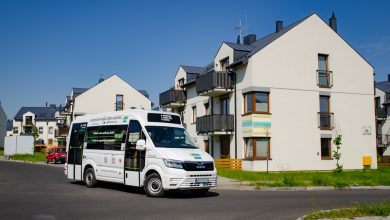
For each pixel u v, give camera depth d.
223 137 28.47
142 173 12.61
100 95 52.22
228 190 15.43
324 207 10.72
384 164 34.38
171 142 12.93
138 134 13.08
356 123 27.94
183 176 11.75
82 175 15.46
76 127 16.38
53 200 11.47
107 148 14.36
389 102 42.12
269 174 21.59
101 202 11.12
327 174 22.06
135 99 53.84
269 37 30.09
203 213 9.42
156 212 9.48
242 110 26.00
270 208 10.40
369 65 28.84
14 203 10.80
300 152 25.80
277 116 25.39
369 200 12.40
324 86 27.06
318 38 27.25
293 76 26.12
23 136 49.47
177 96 34.78
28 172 23.84
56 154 35.72
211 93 28.30
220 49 28.92
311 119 26.41
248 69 25.38
